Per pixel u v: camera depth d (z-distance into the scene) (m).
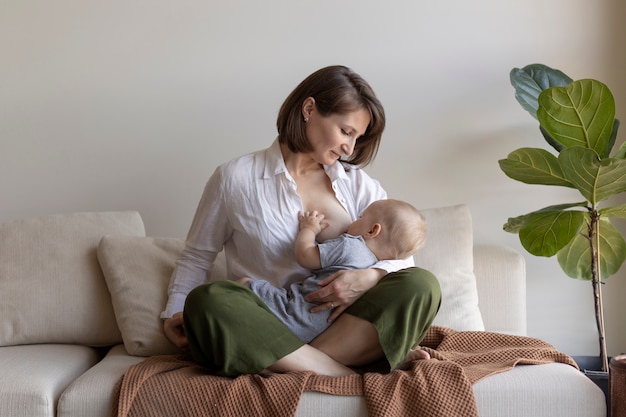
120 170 3.05
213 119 3.04
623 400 2.12
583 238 2.87
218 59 3.02
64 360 2.36
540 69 2.84
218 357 2.06
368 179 2.51
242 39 3.01
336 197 2.43
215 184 2.42
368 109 2.32
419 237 2.30
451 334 2.40
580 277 2.89
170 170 3.05
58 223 2.71
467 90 3.02
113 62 3.02
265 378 2.01
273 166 2.39
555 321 3.10
